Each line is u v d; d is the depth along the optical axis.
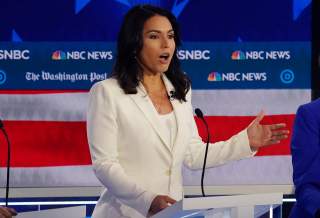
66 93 17.47
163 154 12.15
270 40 17.73
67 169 17.36
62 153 17.36
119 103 12.14
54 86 17.45
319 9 17.72
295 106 17.72
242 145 12.51
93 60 17.55
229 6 17.69
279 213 10.03
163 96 12.62
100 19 17.58
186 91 12.73
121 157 12.14
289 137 17.62
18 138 17.30
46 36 17.47
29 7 17.47
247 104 17.67
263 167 17.62
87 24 17.56
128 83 12.27
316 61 17.72
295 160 12.05
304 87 17.72
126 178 11.62
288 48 17.72
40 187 17.28
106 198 12.34
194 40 17.66
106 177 11.72
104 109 12.12
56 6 17.50
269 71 17.72
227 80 17.67
